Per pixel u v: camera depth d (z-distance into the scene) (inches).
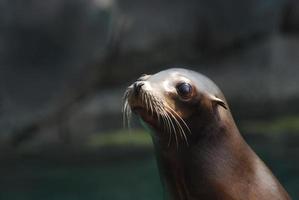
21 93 941.2
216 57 1121.4
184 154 301.4
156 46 1075.3
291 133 784.3
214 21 1127.0
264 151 736.3
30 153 813.2
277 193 302.8
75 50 989.2
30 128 921.5
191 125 300.4
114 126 866.8
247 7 1143.0
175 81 301.1
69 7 985.5
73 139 850.8
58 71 971.9
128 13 1070.4
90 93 997.2
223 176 299.3
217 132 303.3
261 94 971.9
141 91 290.8
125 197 629.0
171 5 1107.9
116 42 1039.0
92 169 714.8
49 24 971.9
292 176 671.1
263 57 1098.7
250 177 303.0
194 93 299.6
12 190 666.8
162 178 312.5
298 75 1026.7
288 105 914.1
